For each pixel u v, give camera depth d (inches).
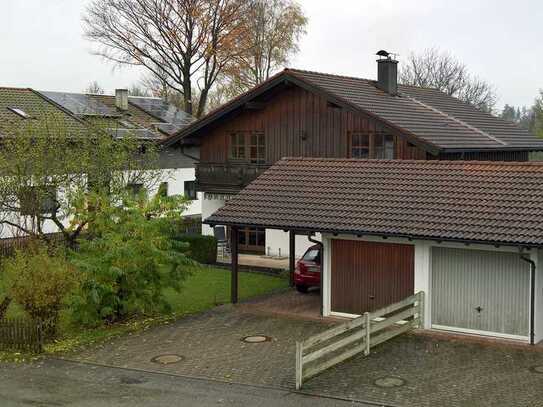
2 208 910.4
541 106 2351.1
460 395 526.9
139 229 754.8
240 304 836.0
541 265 668.1
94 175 953.5
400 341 671.1
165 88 2038.6
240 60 1727.4
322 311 773.9
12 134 991.0
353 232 722.8
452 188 756.0
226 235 1208.8
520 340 670.5
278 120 1140.5
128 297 760.3
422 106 1206.9
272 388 550.9
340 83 1144.2
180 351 654.5
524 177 746.8
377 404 512.7
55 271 681.6
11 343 668.1
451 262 701.9
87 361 629.3
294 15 1865.2
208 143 1219.2
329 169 864.9
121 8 1670.8
